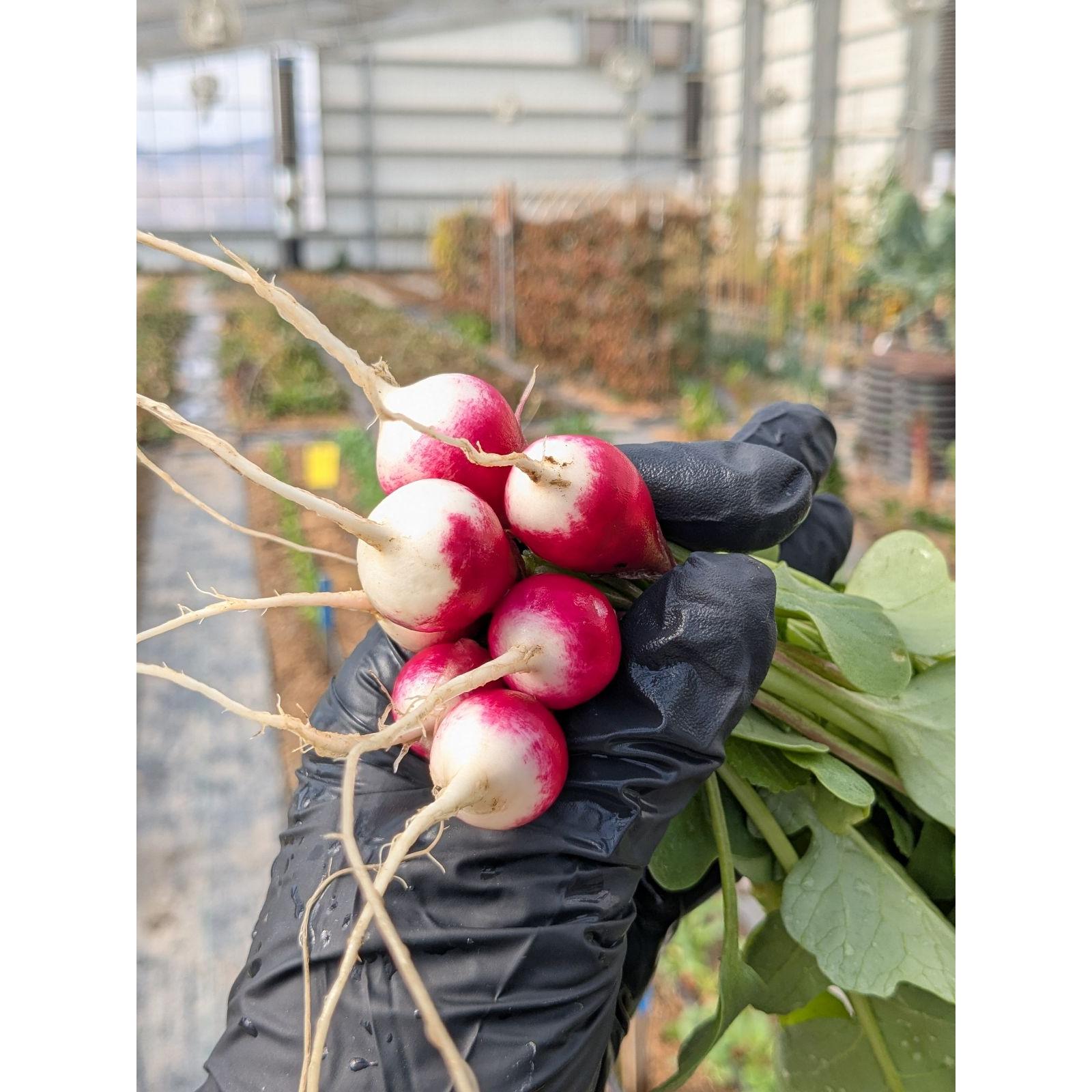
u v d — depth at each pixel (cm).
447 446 88
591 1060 89
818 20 1166
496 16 1298
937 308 796
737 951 105
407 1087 83
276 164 1947
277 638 572
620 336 1090
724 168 1454
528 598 85
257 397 1019
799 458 133
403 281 1891
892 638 108
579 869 88
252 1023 91
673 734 88
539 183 1755
